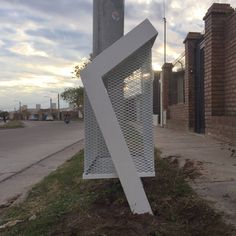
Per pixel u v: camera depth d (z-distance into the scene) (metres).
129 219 4.63
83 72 4.88
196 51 18.64
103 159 5.14
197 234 4.40
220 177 7.30
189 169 8.00
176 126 22.66
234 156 9.84
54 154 14.84
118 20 5.56
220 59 14.02
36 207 6.52
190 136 16.64
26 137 25.42
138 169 5.08
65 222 4.82
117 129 4.86
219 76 14.08
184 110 20.23
